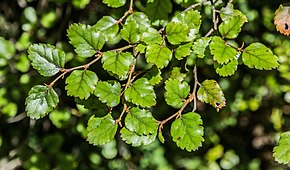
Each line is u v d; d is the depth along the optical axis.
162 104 0.76
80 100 0.44
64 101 0.71
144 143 0.41
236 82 0.79
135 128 0.40
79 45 0.41
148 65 0.64
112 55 0.40
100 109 0.42
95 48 0.41
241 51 0.41
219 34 0.43
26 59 0.69
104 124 0.41
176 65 0.45
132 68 0.41
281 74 0.72
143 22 0.42
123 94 0.41
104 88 0.41
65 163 0.77
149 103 0.40
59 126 0.69
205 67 0.67
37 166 0.76
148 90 0.40
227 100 0.79
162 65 0.40
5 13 0.77
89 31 0.41
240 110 0.82
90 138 0.41
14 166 0.81
